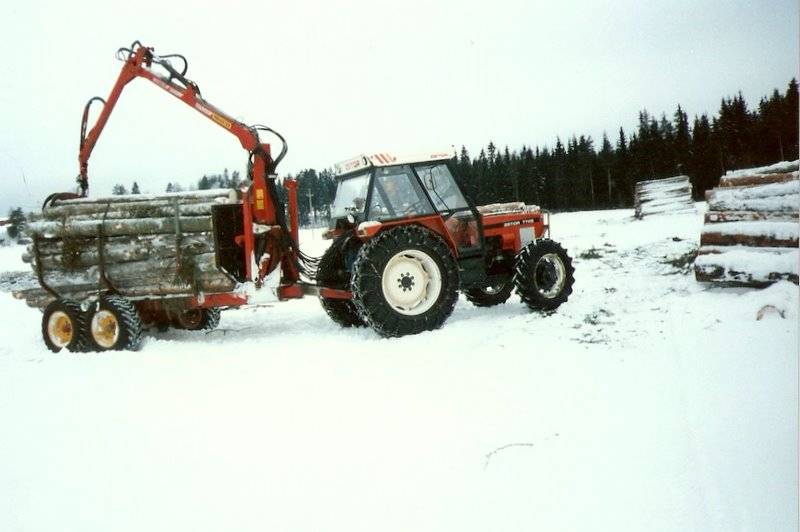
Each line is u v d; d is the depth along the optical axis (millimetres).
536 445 2246
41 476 2275
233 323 6582
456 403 2855
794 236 5062
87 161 6281
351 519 1805
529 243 5781
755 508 1678
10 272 14008
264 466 2262
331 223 6332
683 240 11375
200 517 1885
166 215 5430
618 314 4777
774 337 3555
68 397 3463
